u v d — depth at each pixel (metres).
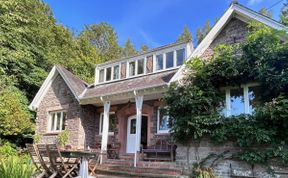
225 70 10.59
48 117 18.45
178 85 11.51
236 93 10.84
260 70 9.62
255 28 10.86
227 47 10.95
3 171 7.21
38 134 18.50
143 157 13.24
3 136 18.38
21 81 23.00
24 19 23.16
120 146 15.84
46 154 11.88
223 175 9.82
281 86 9.25
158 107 14.67
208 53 12.65
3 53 21.09
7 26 22.00
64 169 11.77
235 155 9.60
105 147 14.52
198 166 10.38
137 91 13.56
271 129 9.05
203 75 11.02
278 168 8.72
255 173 9.12
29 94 23.47
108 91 15.75
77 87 17.64
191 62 11.53
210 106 10.62
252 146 9.46
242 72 10.33
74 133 16.56
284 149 8.71
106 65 18.36
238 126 9.69
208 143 10.44
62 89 18.19
